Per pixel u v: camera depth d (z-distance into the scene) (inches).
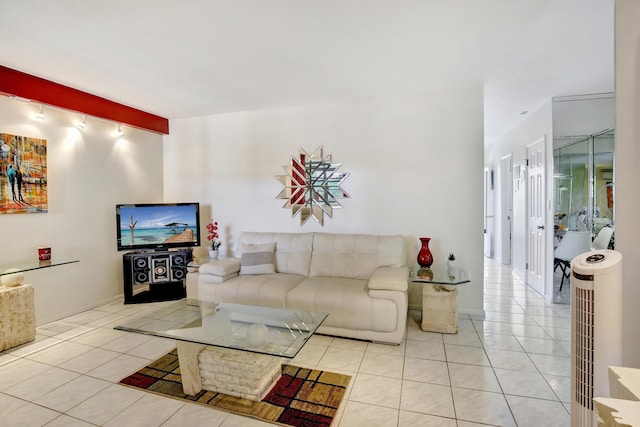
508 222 234.2
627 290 58.6
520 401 77.0
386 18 84.5
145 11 79.7
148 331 85.5
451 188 138.5
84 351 105.3
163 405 76.8
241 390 79.6
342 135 152.9
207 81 127.0
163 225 161.9
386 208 147.2
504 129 216.8
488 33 92.8
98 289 151.4
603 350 49.6
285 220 164.1
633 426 34.7
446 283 110.0
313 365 94.9
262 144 166.6
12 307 106.8
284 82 128.5
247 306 106.7
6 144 117.4
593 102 147.1
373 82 129.0
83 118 143.6
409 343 109.9
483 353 102.0
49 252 125.7
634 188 58.0
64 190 137.0
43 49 99.4
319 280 128.0
